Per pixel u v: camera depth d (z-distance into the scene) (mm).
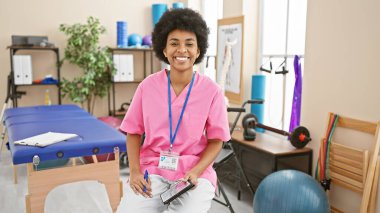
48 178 2189
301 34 3646
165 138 1654
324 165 2828
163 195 1585
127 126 1752
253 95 3910
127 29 5703
